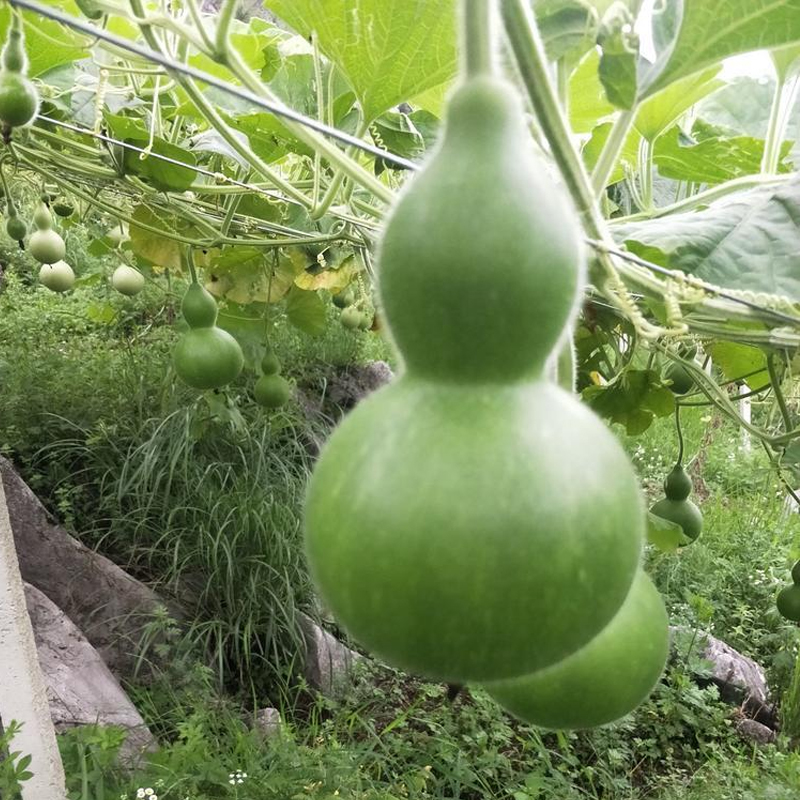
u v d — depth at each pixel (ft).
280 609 13.75
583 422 2.29
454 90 2.24
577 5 3.50
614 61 3.22
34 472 15.74
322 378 20.39
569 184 3.00
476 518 2.07
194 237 9.98
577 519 2.12
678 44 3.35
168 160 6.46
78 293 25.11
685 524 7.64
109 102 7.79
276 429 16.28
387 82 4.05
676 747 13.76
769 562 19.48
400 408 2.25
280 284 10.57
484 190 2.14
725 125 7.09
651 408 7.82
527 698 3.01
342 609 2.23
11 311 23.12
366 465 2.20
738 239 3.87
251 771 10.27
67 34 5.32
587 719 2.99
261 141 7.20
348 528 2.18
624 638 2.97
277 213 9.48
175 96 7.95
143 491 14.78
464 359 2.21
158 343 20.06
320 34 3.94
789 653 15.69
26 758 7.54
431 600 2.08
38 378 17.63
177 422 15.88
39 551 13.43
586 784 12.76
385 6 3.76
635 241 3.89
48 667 10.96
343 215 6.84
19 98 4.62
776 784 12.15
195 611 13.96
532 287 2.15
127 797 9.23
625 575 2.25
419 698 13.17
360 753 11.35
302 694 13.53
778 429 10.86
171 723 11.64
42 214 10.87
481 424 2.17
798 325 3.73
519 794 11.41
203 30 3.90
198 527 14.55
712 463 24.97
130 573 14.38
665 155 6.30
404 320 2.25
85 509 15.46
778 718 15.05
